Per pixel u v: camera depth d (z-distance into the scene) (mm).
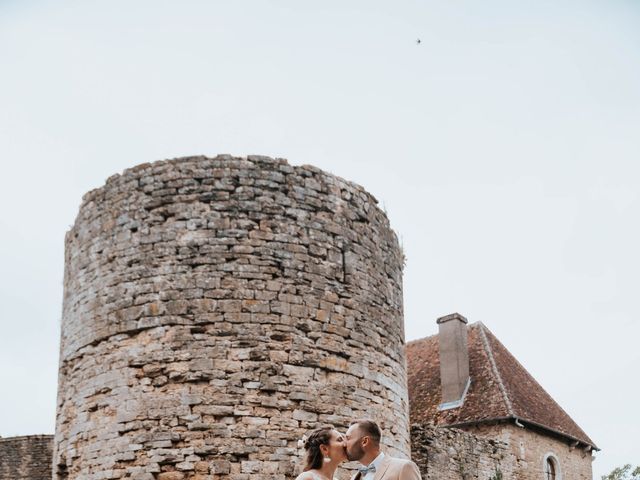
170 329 14812
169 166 15758
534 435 31672
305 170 16219
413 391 33969
